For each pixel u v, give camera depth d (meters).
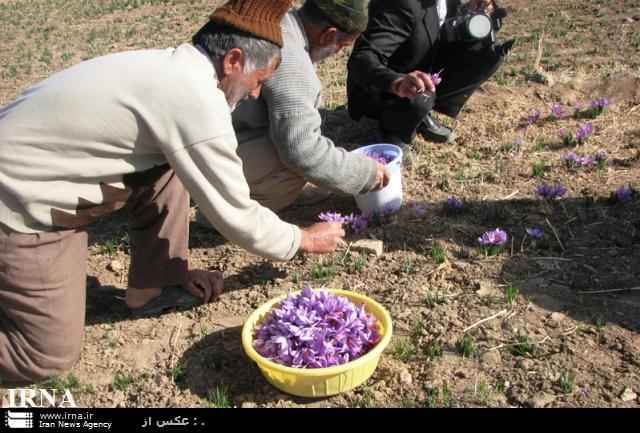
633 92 5.61
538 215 4.02
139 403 2.88
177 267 3.36
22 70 8.63
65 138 2.65
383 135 4.85
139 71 2.63
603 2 8.61
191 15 11.12
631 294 3.29
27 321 2.87
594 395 2.74
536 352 2.97
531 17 8.40
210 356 3.11
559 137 5.02
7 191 2.70
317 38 3.46
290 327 2.75
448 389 2.82
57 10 13.45
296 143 3.35
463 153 4.93
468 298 3.35
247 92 2.83
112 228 4.37
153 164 2.84
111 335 3.30
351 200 4.36
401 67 4.83
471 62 4.88
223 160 2.74
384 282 3.53
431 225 4.01
